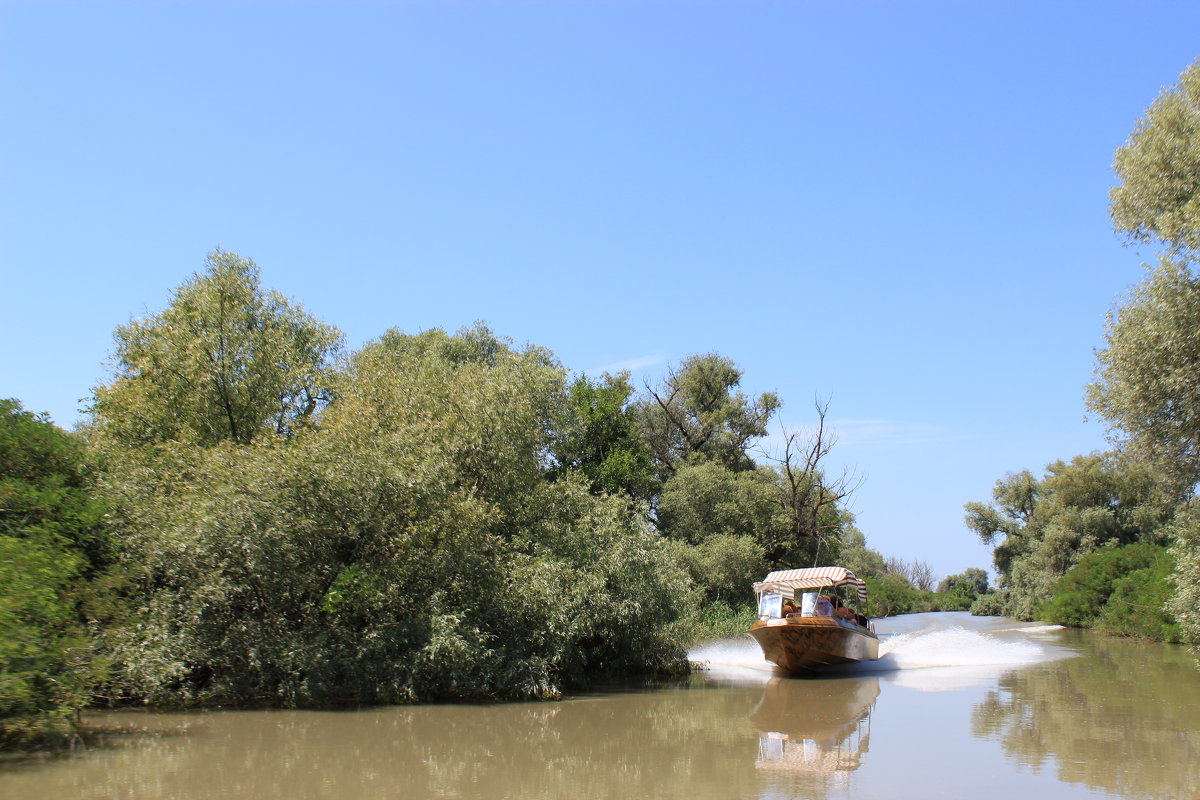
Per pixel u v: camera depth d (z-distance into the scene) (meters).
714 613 35.97
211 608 15.93
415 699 17.05
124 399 21.05
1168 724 15.37
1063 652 32.25
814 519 42.34
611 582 21.30
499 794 10.20
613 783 10.82
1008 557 72.19
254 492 15.97
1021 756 12.52
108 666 12.91
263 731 13.75
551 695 18.52
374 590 16.94
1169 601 18.38
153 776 10.64
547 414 31.83
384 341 42.34
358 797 9.92
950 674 24.81
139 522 15.89
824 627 23.45
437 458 18.81
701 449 48.19
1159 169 17.25
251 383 21.84
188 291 22.64
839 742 13.74
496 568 18.78
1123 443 18.59
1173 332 16.25
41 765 11.16
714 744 13.56
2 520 13.56
